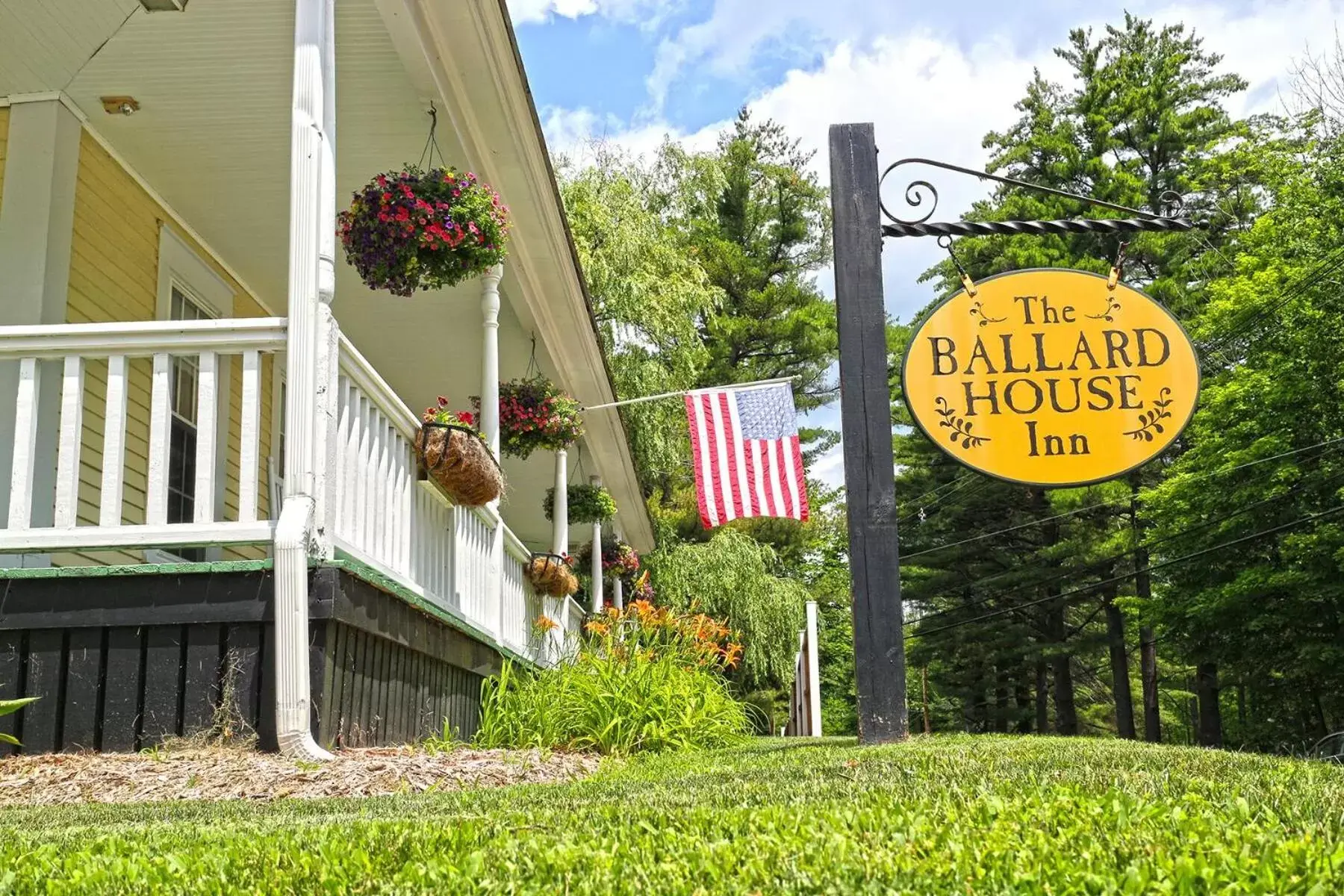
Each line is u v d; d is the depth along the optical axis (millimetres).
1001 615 35281
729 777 4715
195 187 9289
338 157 9258
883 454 6637
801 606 29016
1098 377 6543
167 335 5859
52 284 7816
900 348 36875
